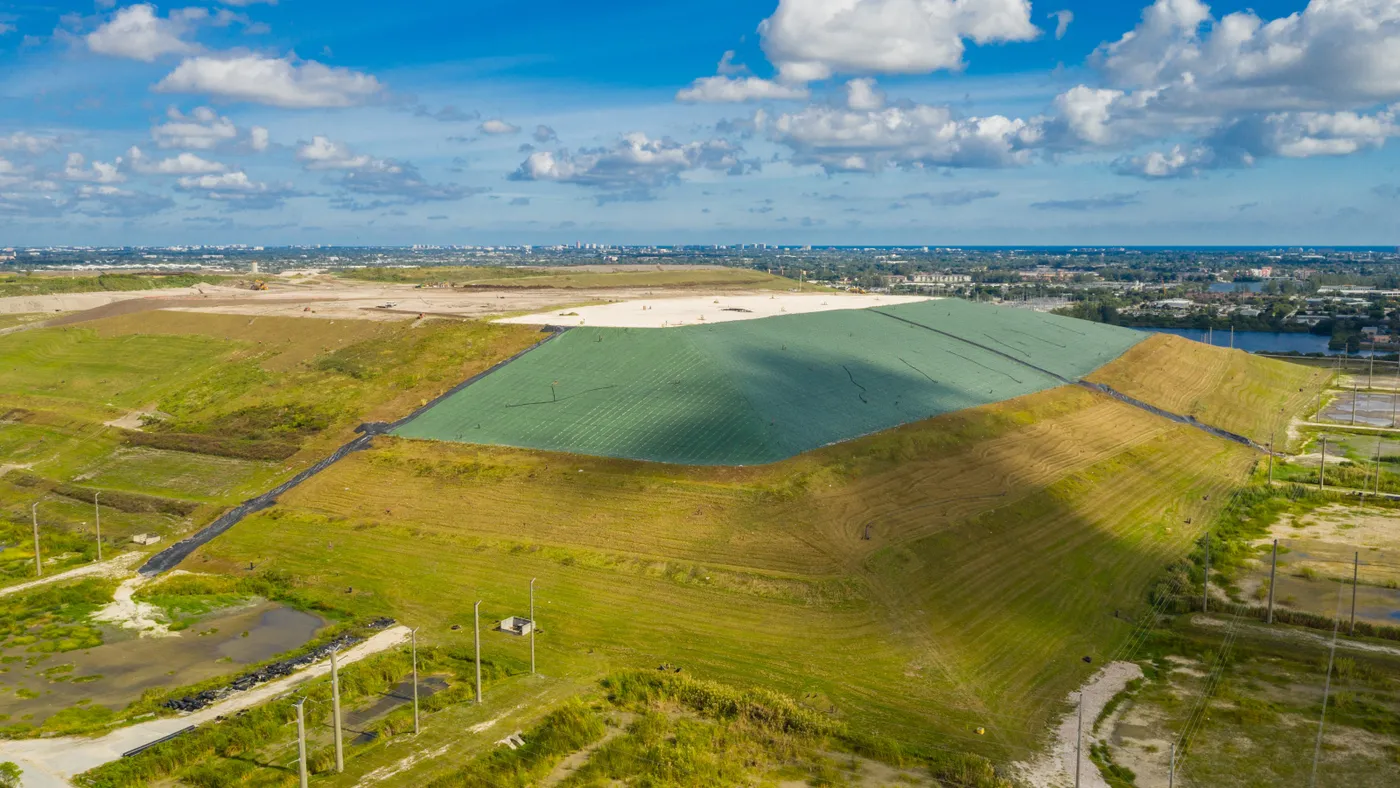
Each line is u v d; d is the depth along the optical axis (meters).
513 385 115.19
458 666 63.00
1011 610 70.81
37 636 68.00
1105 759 52.22
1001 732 55.09
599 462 92.38
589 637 66.88
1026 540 82.62
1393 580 78.06
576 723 54.75
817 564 74.44
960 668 62.38
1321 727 55.34
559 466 92.62
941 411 110.25
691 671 62.12
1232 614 71.75
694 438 94.94
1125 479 102.62
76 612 72.31
